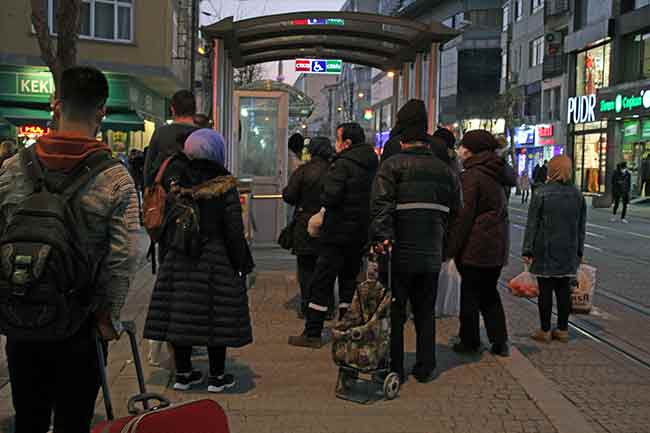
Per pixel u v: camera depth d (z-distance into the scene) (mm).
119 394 5211
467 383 5680
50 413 3232
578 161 39094
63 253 2803
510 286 7922
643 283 11117
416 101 5680
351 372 5273
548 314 7211
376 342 5148
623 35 33906
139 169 20266
